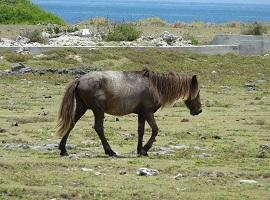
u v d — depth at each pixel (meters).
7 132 26.72
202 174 18.94
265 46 63.62
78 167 19.56
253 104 38.38
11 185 16.98
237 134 27.75
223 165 20.36
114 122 30.36
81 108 21.48
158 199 16.06
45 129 27.78
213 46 61.25
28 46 55.50
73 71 47.34
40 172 18.62
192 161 20.92
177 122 30.95
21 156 20.92
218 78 50.31
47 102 36.69
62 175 18.27
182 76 22.14
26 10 88.62
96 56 53.09
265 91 44.62
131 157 21.48
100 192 16.47
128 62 52.91
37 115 31.64
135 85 21.56
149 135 26.73
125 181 17.80
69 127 21.17
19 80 44.75
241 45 63.31
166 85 21.97
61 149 21.31
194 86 22.16
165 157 21.55
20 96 38.72
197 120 31.78
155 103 21.83
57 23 88.94
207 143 25.16
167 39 67.88
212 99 40.22
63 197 16.11
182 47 59.53
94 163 20.02
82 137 26.00
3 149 22.31
